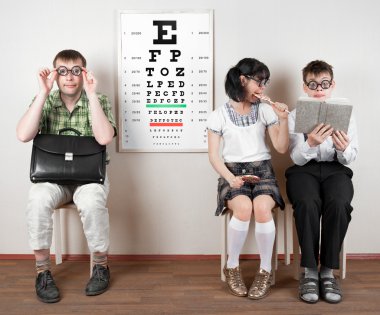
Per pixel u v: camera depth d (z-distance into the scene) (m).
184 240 2.66
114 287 2.26
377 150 2.60
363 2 2.51
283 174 2.63
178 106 2.58
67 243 2.65
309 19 2.53
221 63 2.56
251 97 2.21
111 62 2.57
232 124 2.24
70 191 2.32
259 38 2.54
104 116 2.25
